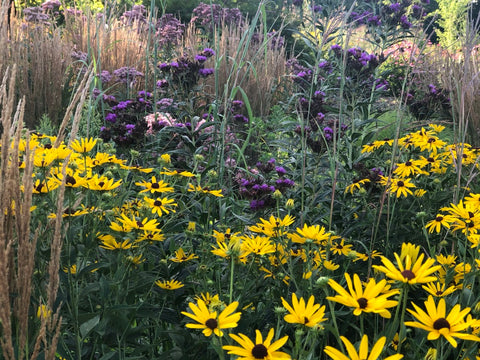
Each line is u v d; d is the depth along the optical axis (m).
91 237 1.60
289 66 7.64
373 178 2.58
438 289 1.50
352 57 4.68
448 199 2.60
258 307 2.01
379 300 1.09
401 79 6.13
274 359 1.01
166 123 3.89
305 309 1.14
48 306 1.17
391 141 3.07
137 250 1.75
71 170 1.80
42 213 1.66
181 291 1.77
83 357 1.62
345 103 4.47
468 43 2.61
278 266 1.86
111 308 1.51
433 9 13.10
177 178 2.24
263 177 3.28
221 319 1.14
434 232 2.32
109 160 2.09
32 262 1.14
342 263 2.18
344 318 1.68
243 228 2.46
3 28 1.54
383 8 5.43
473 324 1.05
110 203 2.00
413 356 1.38
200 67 4.60
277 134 4.59
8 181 1.12
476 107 4.79
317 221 2.53
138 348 1.57
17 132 1.15
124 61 6.98
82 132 3.74
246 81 6.70
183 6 12.30
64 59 5.81
